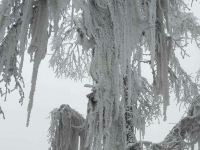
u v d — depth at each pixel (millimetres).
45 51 3010
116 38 3266
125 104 5773
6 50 3352
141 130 5980
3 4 3064
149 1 3305
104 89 3883
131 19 3219
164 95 3664
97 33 3609
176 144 5637
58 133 6727
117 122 4703
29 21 3010
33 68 3004
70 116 6793
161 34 3602
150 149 5551
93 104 4547
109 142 4562
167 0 3434
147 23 3254
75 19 4945
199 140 5723
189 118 5809
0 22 3061
